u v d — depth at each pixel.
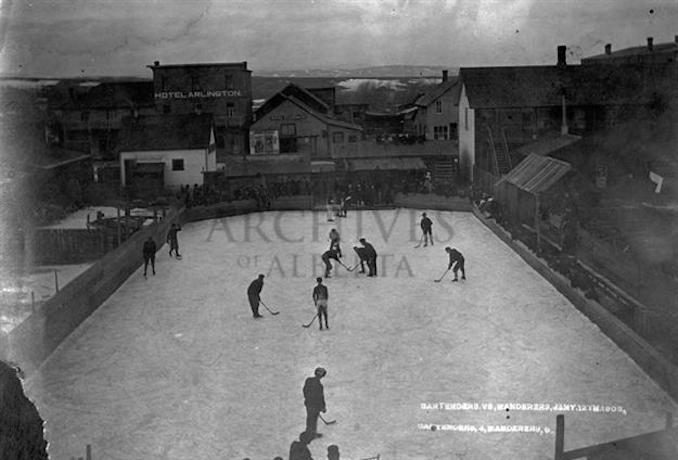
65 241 32.44
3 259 30.11
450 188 44.59
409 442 15.98
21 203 34.41
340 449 15.70
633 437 15.03
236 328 23.73
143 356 21.22
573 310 24.34
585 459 15.12
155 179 45.16
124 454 15.59
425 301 26.02
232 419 17.20
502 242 34.81
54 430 16.30
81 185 42.41
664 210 28.47
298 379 19.36
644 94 37.28
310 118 47.12
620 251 25.00
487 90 41.97
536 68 41.47
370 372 19.75
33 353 20.48
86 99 44.12
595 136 35.12
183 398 18.22
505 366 19.67
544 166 34.00
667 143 34.62
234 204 44.03
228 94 47.00
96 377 19.61
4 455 13.43
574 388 18.11
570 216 28.84
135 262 31.78
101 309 26.08
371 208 43.91
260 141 47.22
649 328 19.94
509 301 25.61
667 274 23.00
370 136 47.41
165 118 45.94
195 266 32.16
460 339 22.02
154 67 45.25
